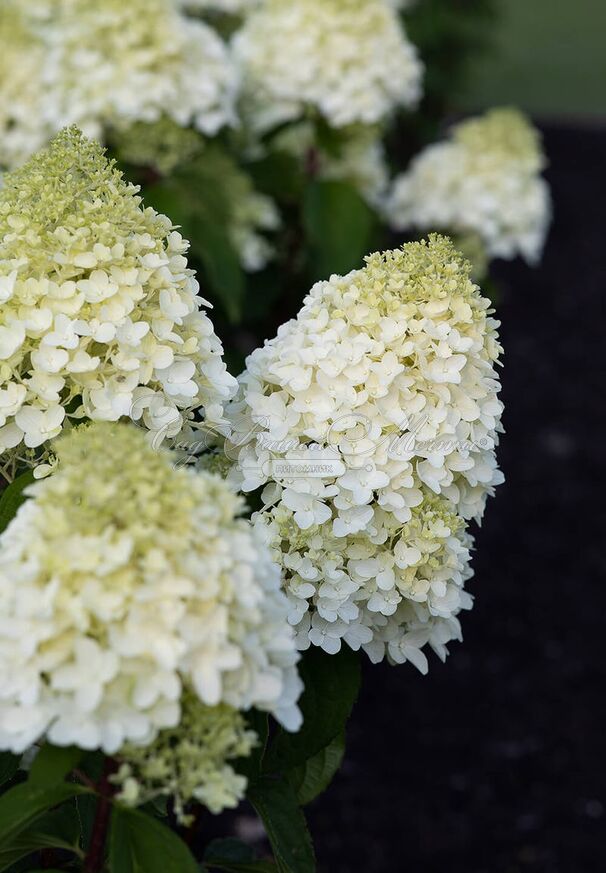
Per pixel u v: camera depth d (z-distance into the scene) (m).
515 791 1.99
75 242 0.98
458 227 2.35
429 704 2.17
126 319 0.99
